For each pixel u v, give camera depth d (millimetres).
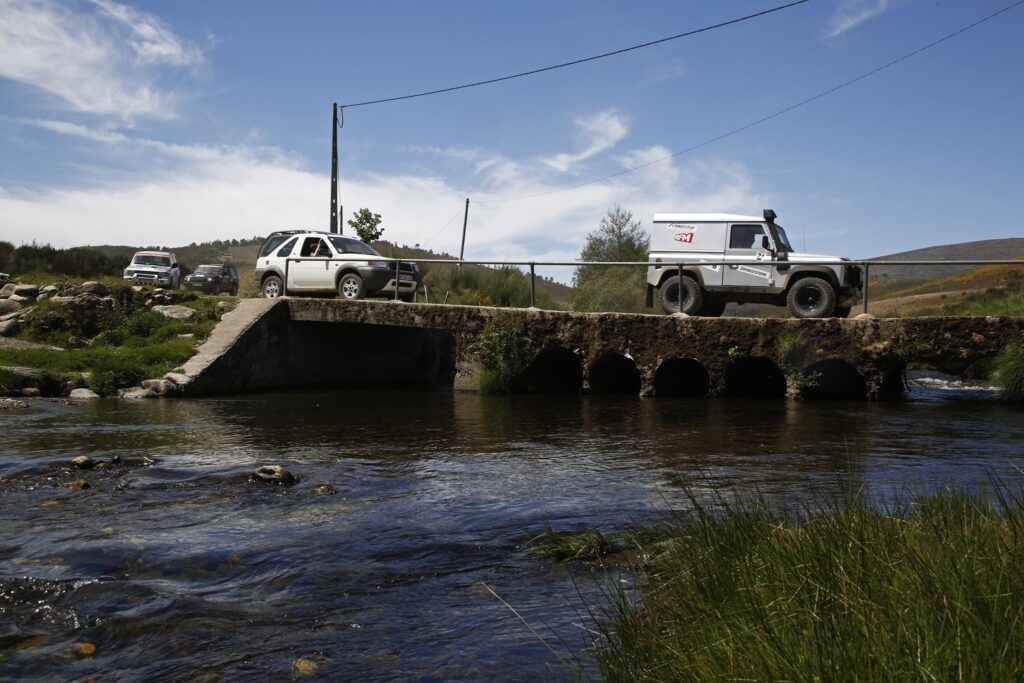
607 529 5699
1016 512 3947
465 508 6406
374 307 17703
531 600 4289
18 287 21469
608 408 13672
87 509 6309
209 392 16344
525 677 3312
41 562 4926
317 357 19547
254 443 9789
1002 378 13906
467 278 28484
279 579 4688
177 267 34375
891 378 15719
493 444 9758
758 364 17094
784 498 6242
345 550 5234
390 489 7148
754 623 2859
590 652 3518
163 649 3705
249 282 30938
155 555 5082
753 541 4113
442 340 23750
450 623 3992
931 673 2266
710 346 15055
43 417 12227
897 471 7703
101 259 35281
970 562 2916
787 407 13617
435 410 13516
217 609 4211
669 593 3760
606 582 4496
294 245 21328
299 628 3951
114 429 10953
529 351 16297
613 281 26906
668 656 2941
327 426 11445
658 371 15484
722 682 2590
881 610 2697
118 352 17188
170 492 6934
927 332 13906
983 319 13742
